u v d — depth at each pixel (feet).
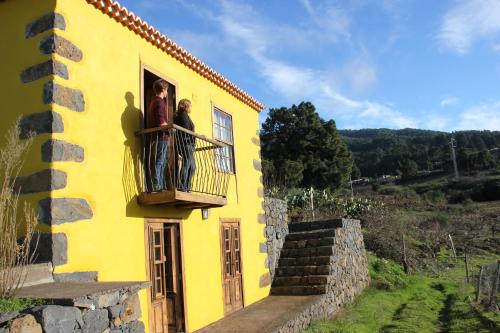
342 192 120.78
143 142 22.82
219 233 30.42
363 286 45.65
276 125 120.88
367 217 72.64
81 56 19.75
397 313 37.09
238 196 34.06
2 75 19.25
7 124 18.74
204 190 28.91
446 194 155.33
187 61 27.61
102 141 20.31
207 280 28.09
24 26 19.17
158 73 25.17
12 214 15.99
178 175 23.36
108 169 20.47
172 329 24.67
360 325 31.76
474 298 41.22
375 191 161.68
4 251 13.53
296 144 115.96
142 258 22.09
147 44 24.43
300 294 36.17
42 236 17.15
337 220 44.75
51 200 17.29
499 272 43.01
